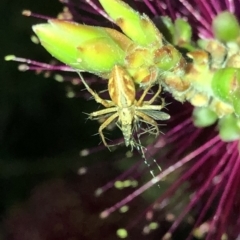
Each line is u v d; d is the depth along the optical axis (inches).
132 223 5.7
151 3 4.2
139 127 3.8
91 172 6.9
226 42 3.5
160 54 3.0
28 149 8.0
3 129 8.1
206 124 3.6
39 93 8.1
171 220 5.1
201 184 4.7
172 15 4.0
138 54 3.0
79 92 5.6
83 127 8.0
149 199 5.9
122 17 3.0
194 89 3.5
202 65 3.4
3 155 7.9
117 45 3.0
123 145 6.2
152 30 3.0
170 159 4.7
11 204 7.5
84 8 4.5
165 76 3.3
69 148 7.9
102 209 6.5
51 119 8.1
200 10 4.0
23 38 8.1
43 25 3.0
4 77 8.2
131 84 3.1
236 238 4.2
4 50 8.1
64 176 7.5
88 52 3.0
